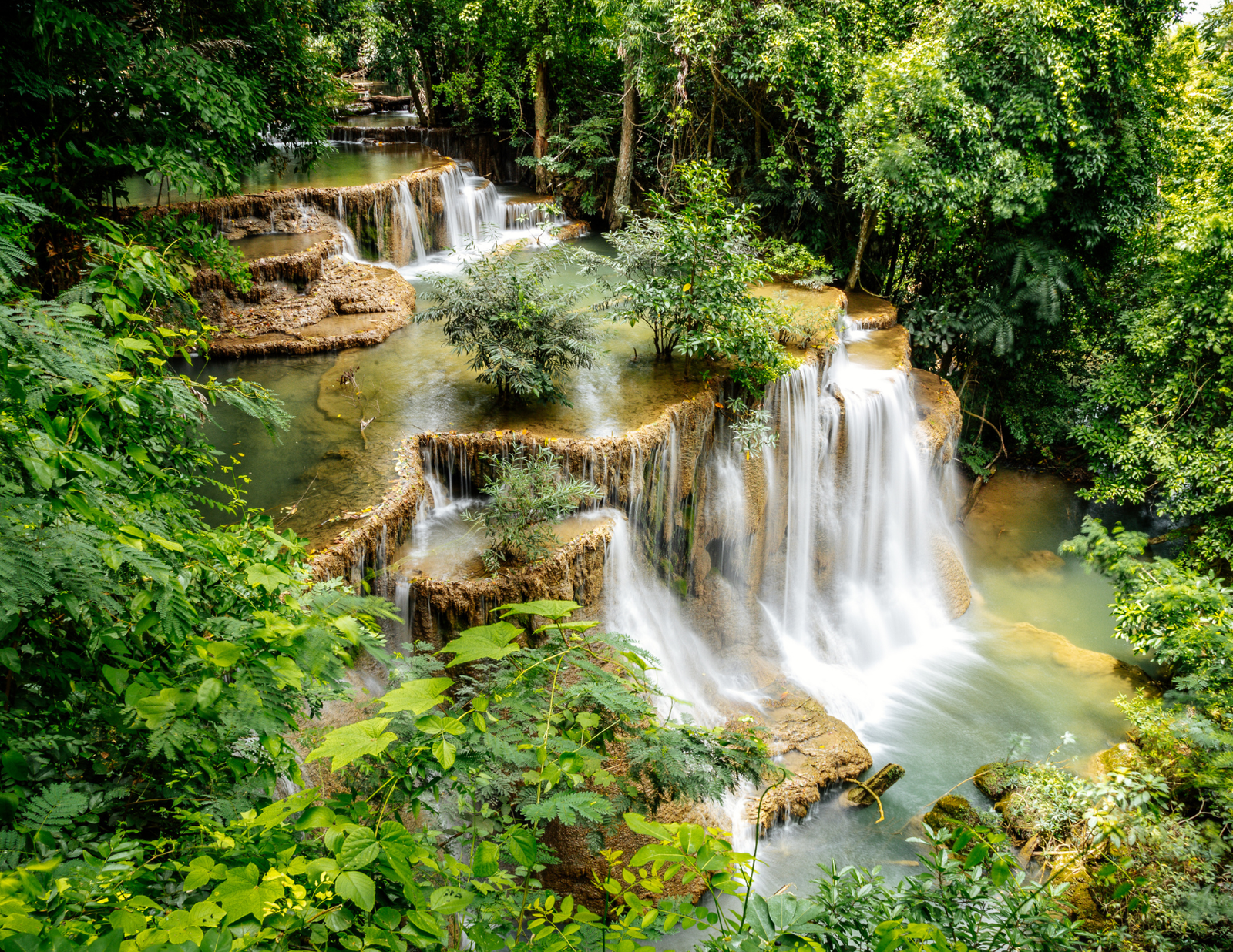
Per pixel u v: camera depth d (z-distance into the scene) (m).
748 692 11.74
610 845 7.93
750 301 12.04
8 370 2.21
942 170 14.99
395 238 17.92
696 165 12.35
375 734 1.94
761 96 17.67
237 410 11.06
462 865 2.29
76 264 9.20
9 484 2.12
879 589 14.30
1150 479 17.17
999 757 11.25
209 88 9.77
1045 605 15.20
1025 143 15.04
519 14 21.69
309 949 2.03
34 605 2.40
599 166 21.94
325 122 13.54
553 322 10.88
